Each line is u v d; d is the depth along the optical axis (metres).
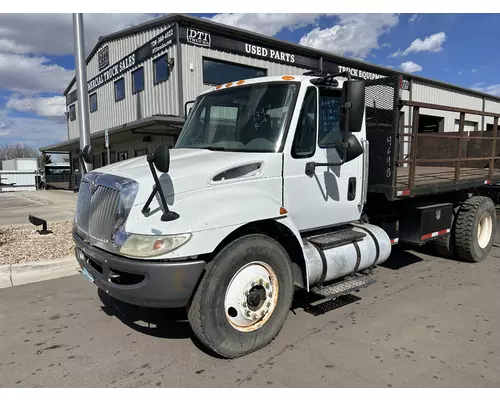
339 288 4.24
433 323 4.16
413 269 6.12
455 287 5.29
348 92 3.61
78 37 7.63
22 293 5.18
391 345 3.69
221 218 3.21
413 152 5.03
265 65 16.05
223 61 15.04
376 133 4.90
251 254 3.45
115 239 3.22
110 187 3.41
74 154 31.98
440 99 23.16
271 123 3.99
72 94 29.33
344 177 4.49
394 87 4.63
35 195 22.62
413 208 5.46
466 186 6.11
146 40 16.55
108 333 4.00
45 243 7.56
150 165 3.03
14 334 3.99
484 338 3.83
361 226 5.04
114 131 16.16
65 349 3.67
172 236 3.03
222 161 3.62
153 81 16.17
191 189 3.34
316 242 4.21
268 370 3.29
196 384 3.10
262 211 3.48
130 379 3.18
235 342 3.42
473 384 3.07
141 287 3.09
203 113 4.65
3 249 7.01
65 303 4.81
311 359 3.45
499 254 7.13
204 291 3.24
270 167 3.77
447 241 6.43
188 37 14.16
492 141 6.68
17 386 3.09
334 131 4.38
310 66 17.42
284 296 3.76
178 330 4.05
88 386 3.09
